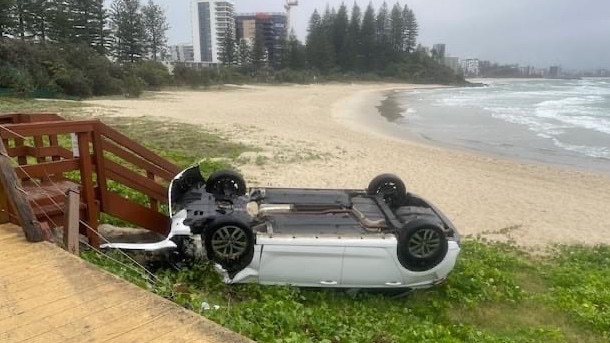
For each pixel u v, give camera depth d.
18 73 40.47
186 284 6.53
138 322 3.61
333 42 126.62
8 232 5.18
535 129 35.94
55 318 3.65
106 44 75.38
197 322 3.62
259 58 106.81
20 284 4.11
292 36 122.69
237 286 6.92
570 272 9.69
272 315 5.58
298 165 18.19
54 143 7.64
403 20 141.88
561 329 7.18
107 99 45.19
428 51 158.75
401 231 7.07
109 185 10.51
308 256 6.93
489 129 35.69
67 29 67.44
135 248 6.90
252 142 22.25
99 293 4.00
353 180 16.56
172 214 7.57
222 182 8.74
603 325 7.34
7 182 4.93
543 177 19.75
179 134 23.31
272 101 52.19
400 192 9.18
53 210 6.27
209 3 159.12
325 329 5.66
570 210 15.22
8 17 54.84
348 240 6.96
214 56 165.00
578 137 32.25
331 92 79.00
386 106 56.06
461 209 14.58
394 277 7.19
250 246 6.85
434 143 28.38
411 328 6.27
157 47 96.31
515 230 13.02
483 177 18.80
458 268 8.70
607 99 74.44
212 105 43.28
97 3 72.56
